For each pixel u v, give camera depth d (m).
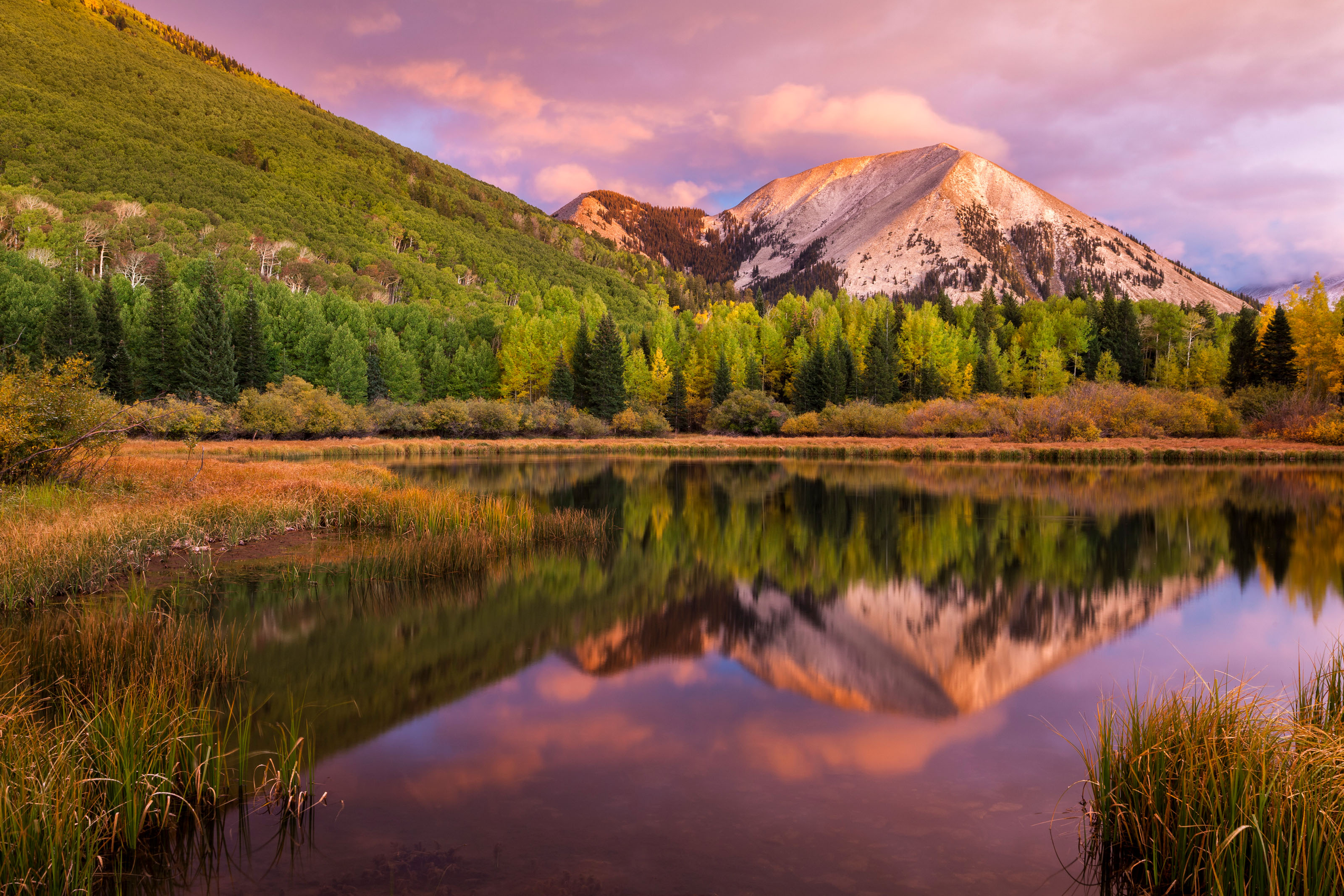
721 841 4.78
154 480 19.67
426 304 119.94
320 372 72.06
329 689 7.88
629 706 7.58
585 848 4.68
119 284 73.94
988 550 17.25
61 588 10.98
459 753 6.28
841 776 5.88
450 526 16.84
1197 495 27.08
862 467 42.28
